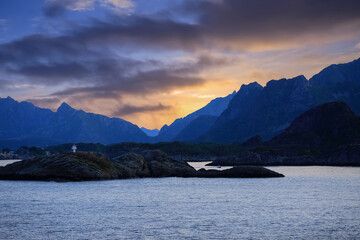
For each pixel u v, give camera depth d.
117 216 48.19
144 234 38.72
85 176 97.56
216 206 57.41
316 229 40.84
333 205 57.66
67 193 73.12
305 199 65.00
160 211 52.44
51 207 55.38
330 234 38.62
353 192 75.69
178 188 85.81
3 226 41.84
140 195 71.38
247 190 81.19
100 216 48.16
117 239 36.72
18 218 46.41
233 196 70.12
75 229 40.62
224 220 45.81
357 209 53.59
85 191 76.94
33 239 36.47
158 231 40.00
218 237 37.62
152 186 90.00
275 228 41.41
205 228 41.47
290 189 82.81
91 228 41.19
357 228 41.25
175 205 58.44
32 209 53.44
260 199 65.50
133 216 48.28
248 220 45.75
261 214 49.84
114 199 65.06
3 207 55.16
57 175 97.25
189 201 63.19
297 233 39.09
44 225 42.47
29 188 81.62
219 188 85.75
